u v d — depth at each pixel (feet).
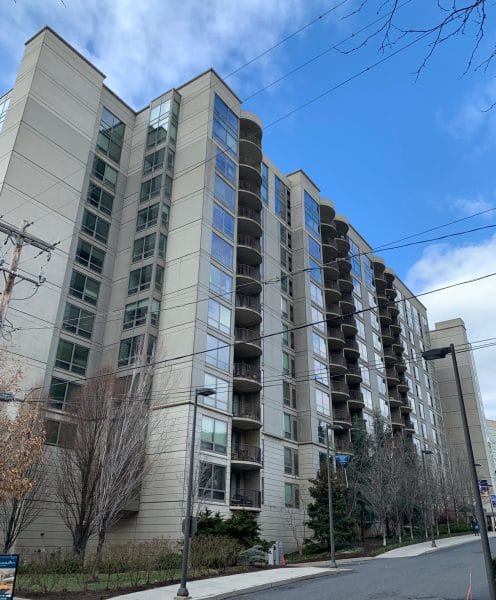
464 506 193.57
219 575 64.23
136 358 101.50
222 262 119.85
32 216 106.22
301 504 128.47
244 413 121.80
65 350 106.01
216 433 103.40
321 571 66.69
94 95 129.49
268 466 120.88
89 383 95.14
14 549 83.20
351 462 136.56
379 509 124.26
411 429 212.43
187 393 99.81
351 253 208.64
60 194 113.91
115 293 118.93
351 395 173.58
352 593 47.37
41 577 55.47
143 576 59.41
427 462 177.37
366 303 209.46
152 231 120.16
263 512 114.21
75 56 126.00
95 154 126.00
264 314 135.95
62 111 119.55
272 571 68.33
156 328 110.73
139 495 94.84
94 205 122.42
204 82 134.62
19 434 60.90
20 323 98.58
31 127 111.04
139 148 135.33
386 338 221.25
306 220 167.84
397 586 50.80
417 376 250.57
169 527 89.71
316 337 153.58
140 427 85.51
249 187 141.28
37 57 117.19
